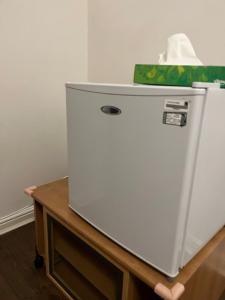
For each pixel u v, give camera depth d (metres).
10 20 1.47
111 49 1.76
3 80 1.53
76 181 1.08
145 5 1.50
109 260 0.95
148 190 0.80
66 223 1.11
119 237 0.94
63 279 1.30
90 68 1.96
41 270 1.47
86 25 1.89
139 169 0.81
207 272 0.99
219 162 0.85
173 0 1.37
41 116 1.78
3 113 1.58
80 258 1.18
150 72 0.90
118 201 0.90
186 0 1.33
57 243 1.29
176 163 0.71
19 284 1.37
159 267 0.82
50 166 1.93
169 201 0.75
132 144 0.81
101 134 0.90
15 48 1.54
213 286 1.12
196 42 1.34
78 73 1.93
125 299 0.92
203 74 0.80
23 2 1.50
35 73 1.67
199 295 1.00
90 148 0.97
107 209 0.96
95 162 0.96
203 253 0.94
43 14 1.62
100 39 1.82
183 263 0.84
